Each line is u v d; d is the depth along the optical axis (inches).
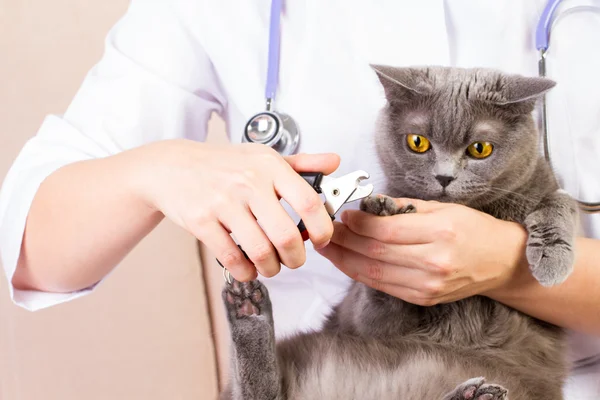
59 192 46.3
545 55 57.6
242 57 62.5
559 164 58.4
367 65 60.6
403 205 46.8
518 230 49.5
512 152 49.8
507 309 53.0
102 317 86.4
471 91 49.7
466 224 46.2
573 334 58.7
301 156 40.0
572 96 59.1
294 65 61.7
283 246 33.7
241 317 48.4
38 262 48.4
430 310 53.1
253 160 36.9
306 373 51.0
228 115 67.5
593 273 49.3
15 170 53.5
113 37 64.4
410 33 60.6
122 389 88.7
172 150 41.0
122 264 86.8
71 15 81.4
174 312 91.0
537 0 61.4
